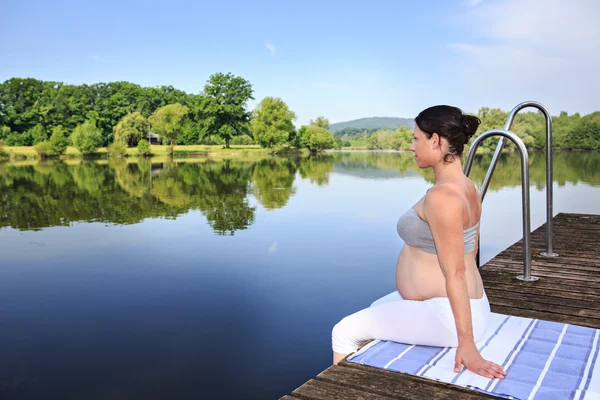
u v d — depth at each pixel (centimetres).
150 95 7250
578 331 196
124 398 293
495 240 751
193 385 312
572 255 356
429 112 171
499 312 243
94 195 1652
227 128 6438
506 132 282
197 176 2528
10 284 566
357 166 3244
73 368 339
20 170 3422
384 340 188
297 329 406
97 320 438
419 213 173
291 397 153
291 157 5238
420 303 177
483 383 153
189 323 425
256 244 767
